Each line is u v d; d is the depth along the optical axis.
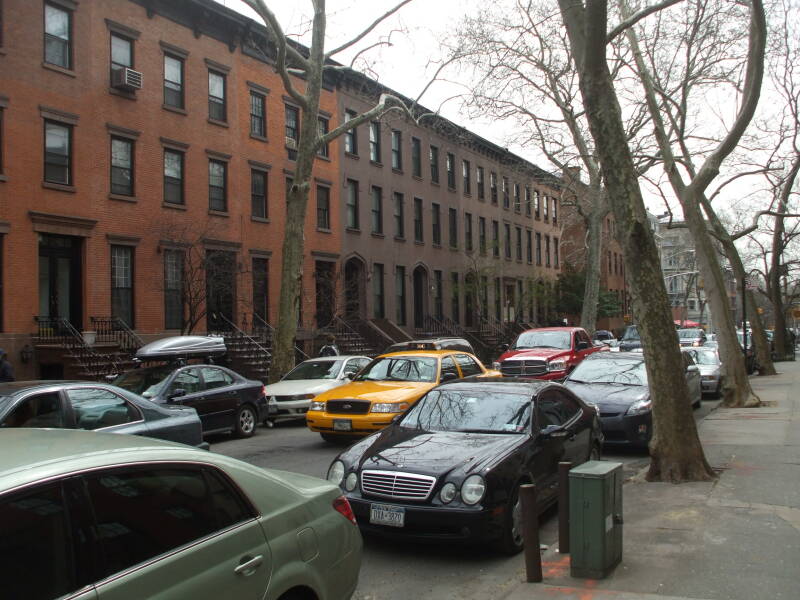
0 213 17.98
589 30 8.16
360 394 11.66
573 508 5.38
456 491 5.96
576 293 51.66
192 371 12.88
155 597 2.87
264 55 23.67
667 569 5.43
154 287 21.84
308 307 28.33
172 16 22.94
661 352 8.59
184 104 23.30
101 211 20.44
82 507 2.81
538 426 7.16
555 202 55.91
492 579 5.64
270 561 3.44
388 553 6.38
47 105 19.11
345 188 31.31
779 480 8.41
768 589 4.97
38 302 18.84
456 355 13.66
